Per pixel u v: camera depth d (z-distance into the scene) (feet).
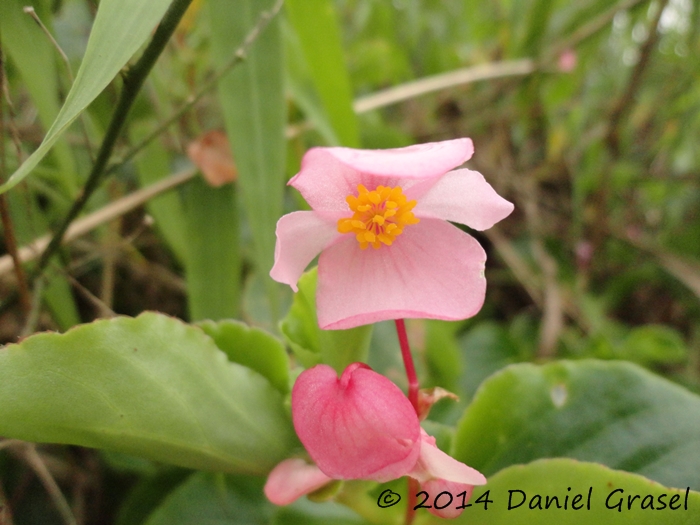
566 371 0.24
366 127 0.50
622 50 0.71
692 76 0.59
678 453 0.22
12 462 0.36
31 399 0.16
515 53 0.65
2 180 0.23
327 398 0.16
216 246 0.36
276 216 0.31
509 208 0.18
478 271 0.19
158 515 0.27
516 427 0.23
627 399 0.23
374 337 0.36
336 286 0.19
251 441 0.19
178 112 0.28
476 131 0.70
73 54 0.40
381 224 0.19
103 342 0.17
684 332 0.61
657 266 0.58
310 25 0.33
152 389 0.18
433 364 0.38
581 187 0.63
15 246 0.25
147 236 0.46
